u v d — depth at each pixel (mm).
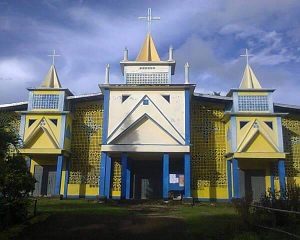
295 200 11781
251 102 25531
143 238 11789
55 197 23781
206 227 12820
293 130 26828
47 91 26125
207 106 27188
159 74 27344
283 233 10734
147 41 29391
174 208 19391
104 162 24062
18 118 26953
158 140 24078
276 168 25672
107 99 24984
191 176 25859
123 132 24188
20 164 13531
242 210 12961
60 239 11656
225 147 26438
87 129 26938
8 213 12719
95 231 12648
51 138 24984
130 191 26156
